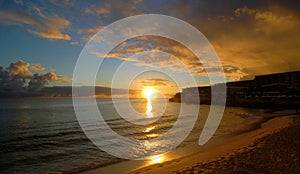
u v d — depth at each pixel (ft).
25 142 62.54
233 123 98.27
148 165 34.09
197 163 29.76
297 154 28.14
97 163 37.37
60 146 55.52
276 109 190.90
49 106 255.29
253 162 26.04
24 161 41.24
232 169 24.00
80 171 33.30
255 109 210.18
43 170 35.32
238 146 40.45
